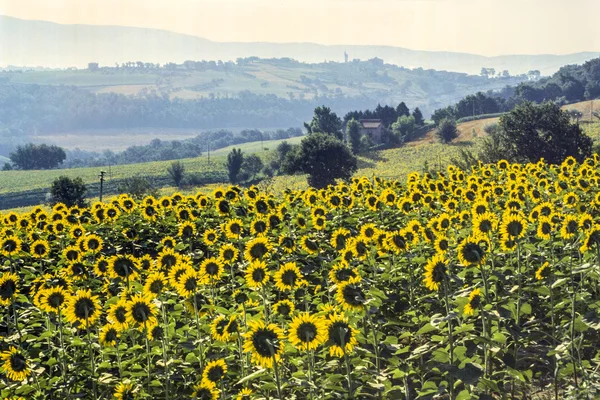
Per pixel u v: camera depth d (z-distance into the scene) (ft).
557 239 42.42
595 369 30.73
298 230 51.29
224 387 30.40
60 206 71.67
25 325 38.04
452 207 54.54
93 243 47.91
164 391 30.50
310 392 27.68
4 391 30.63
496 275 34.22
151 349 32.83
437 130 509.35
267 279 32.58
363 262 39.93
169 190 395.96
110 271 37.04
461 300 29.53
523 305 32.63
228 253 38.22
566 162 86.94
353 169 315.99
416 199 57.62
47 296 31.86
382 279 37.37
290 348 28.53
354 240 36.27
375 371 28.04
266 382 28.27
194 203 70.28
